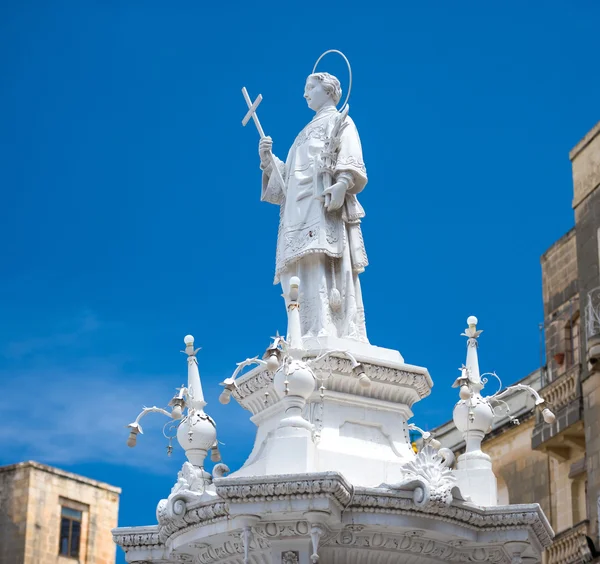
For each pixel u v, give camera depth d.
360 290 18.69
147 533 17.75
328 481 15.47
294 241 18.61
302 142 19.17
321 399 17.33
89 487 43.06
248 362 16.77
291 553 16.11
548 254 36.72
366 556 16.44
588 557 31.41
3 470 42.06
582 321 33.88
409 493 16.08
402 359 18.06
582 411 33.22
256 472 16.64
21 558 40.78
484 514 16.59
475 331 17.94
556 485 34.59
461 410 17.50
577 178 35.06
